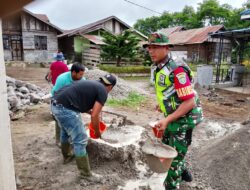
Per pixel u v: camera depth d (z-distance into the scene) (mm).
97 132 3391
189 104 2625
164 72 2725
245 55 18016
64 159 3900
